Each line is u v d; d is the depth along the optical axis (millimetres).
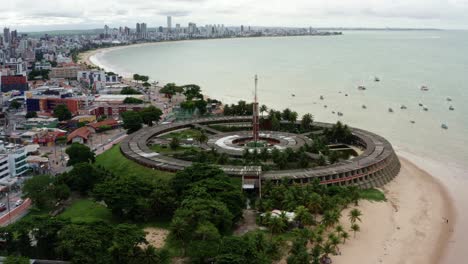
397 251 197500
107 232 180500
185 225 191125
